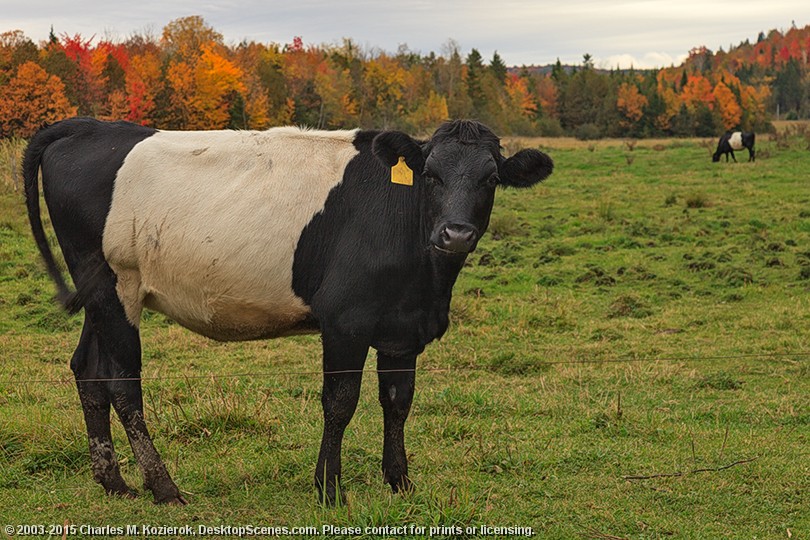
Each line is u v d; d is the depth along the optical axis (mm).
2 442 6367
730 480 6074
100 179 5637
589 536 5172
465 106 86500
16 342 10336
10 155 21484
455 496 5473
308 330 5898
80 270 5719
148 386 8320
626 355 9844
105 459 5707
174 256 5570
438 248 5066
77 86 51125
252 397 7934
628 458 6527
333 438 5539
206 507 5496
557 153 44219
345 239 5492
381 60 107125
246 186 5586
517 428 7219
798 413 7617
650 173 31734
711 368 9297
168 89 53719
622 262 15219
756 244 16172
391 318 5496
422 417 7508
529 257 15867
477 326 11227
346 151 5730
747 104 112688
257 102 59344
